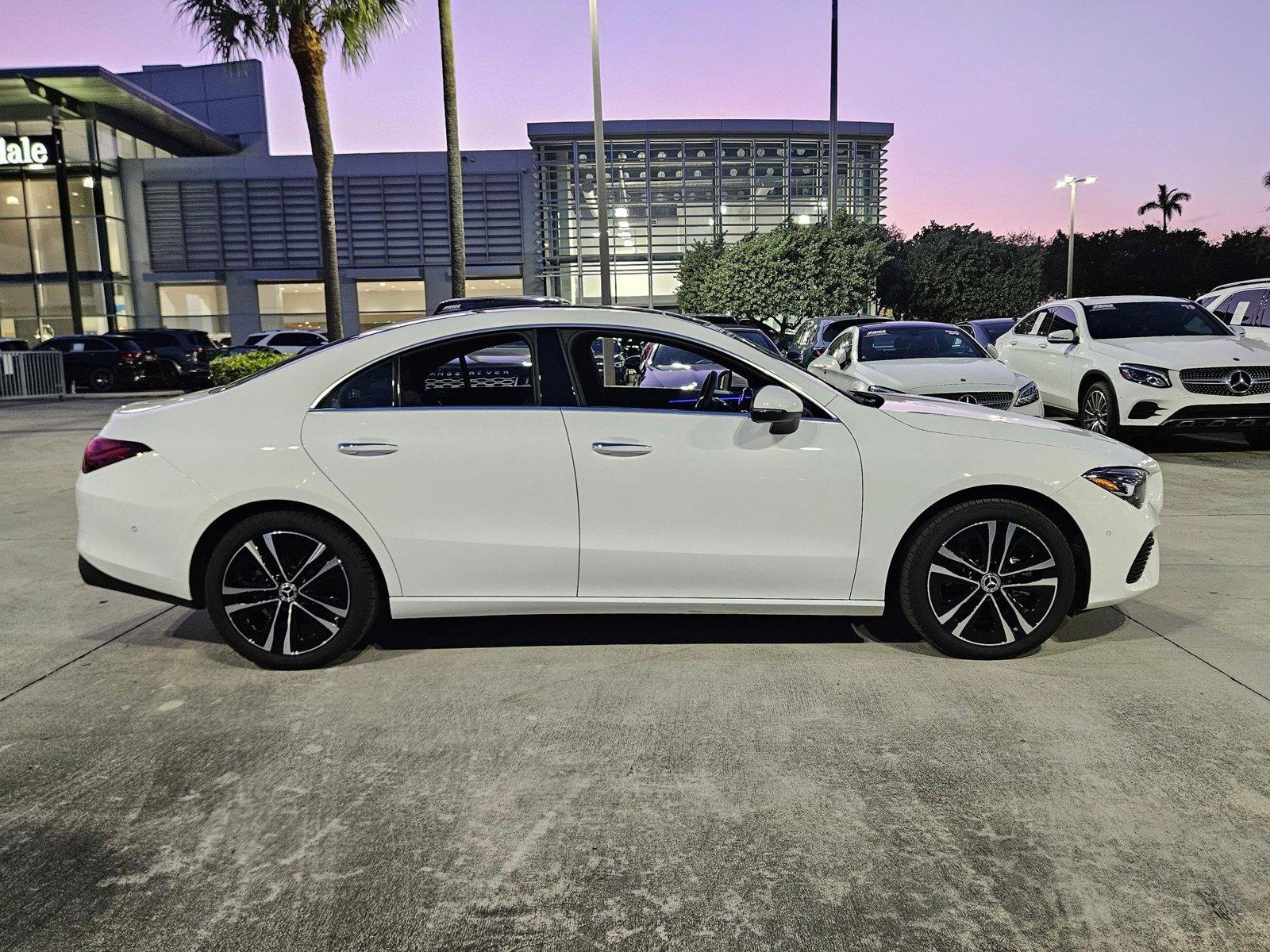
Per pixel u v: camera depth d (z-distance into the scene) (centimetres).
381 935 216
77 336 2394
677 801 274
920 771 290
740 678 369
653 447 367
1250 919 216
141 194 3697
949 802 271
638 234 4038
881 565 374
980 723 324
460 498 368
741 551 372
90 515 379
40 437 1288
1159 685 355
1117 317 1027
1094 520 374
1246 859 240
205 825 265
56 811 274
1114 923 215
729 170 4044
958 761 296
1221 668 372
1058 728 318
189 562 373
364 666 390
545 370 378
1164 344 943
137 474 372
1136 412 913
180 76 4581
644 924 218
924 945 209
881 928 215
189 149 4406
